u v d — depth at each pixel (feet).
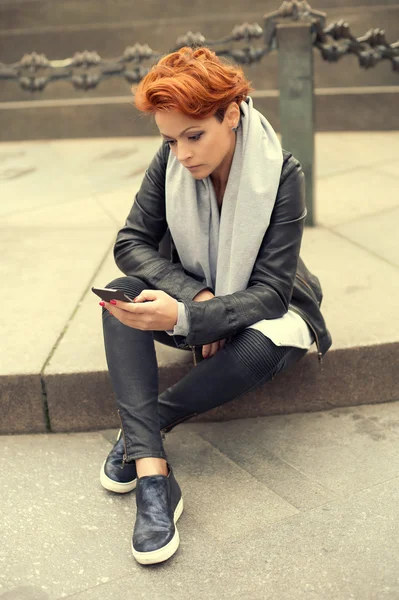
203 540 5.86
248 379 6.06
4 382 7.25
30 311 8.51
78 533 6.02
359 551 5.67
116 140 17.58
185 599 5.29
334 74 17.54
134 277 6.35
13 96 18.66
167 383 7.32
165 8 19.02
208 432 7.33
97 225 11.41
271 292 6.00
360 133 16.76
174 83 5.21
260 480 6.57
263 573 5.49
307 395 7.52
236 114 5.65
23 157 16.28
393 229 10.57
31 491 6.56
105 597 5.33
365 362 7.47
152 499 5.69
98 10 19.29
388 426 7.27
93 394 7.31
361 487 6.41
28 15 19.52
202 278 6.69
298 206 6.09
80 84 11.57
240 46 18.04
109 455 6.53
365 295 8.47
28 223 11.62
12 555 5.79
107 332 6.05
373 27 17.80
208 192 6.15
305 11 10.27
